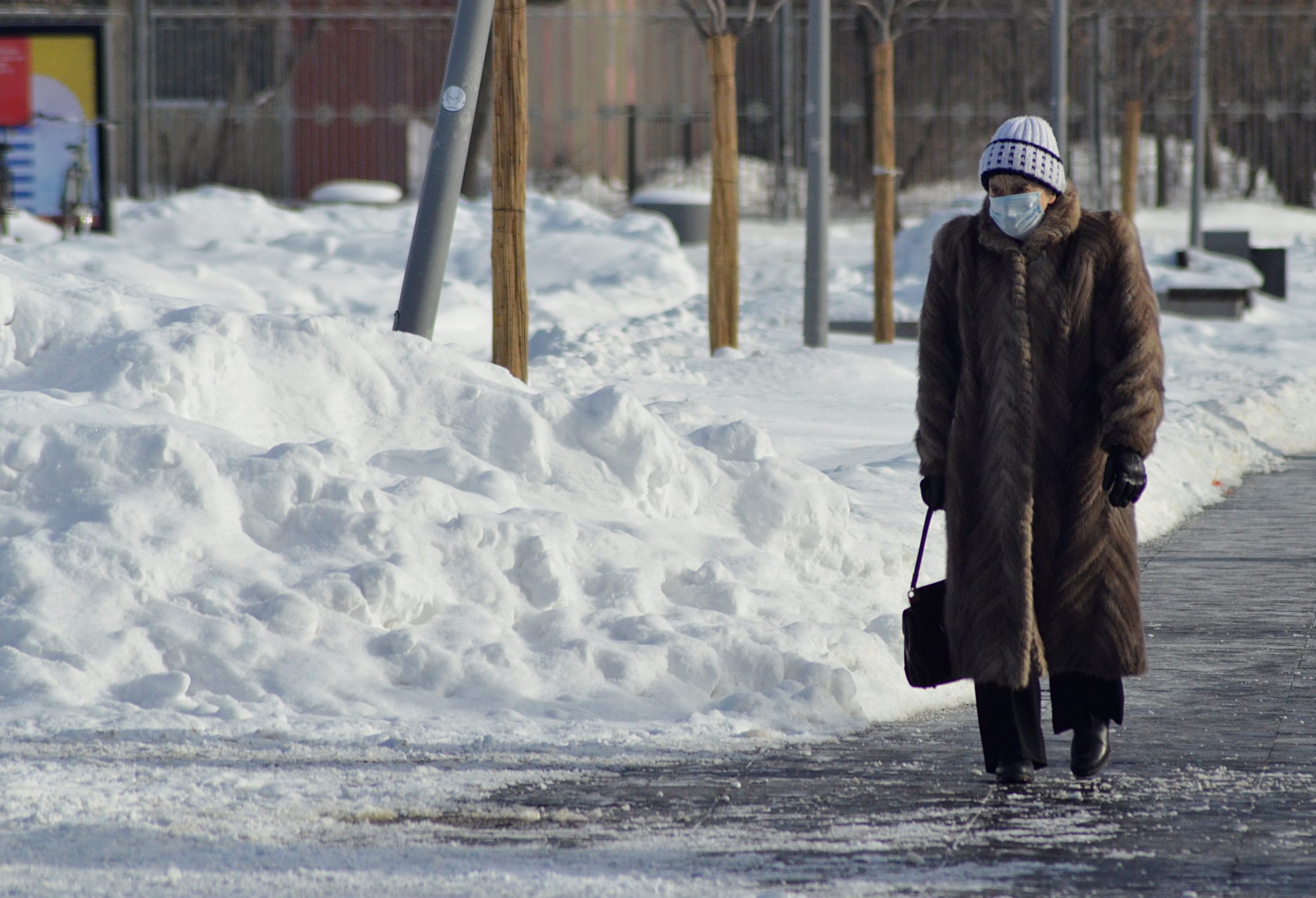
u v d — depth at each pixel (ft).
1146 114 542.98
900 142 538.06
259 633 76.64
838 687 76.64
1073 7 482.28
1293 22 540.11
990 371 63.62
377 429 97.19
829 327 302.66
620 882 52.47
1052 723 73.10
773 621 86.17
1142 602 103.86
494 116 136.46
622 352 237.45
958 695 81.30
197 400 93.86
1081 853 56.29
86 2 473.26
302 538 82.84
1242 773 66.74
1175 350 272.31
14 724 70.13
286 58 487.20
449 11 495.00
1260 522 136.26
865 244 443.73
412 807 60.85
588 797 62.54
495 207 136.87
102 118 361.10
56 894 50.93
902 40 524.52
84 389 93.15
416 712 73.82
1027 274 63.46
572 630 80.07
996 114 524.52
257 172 500.74
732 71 233.35
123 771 64.54
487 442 97.30
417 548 82.74
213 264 307.99
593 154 533.55
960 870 54.34
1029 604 62.23
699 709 75.87
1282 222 518.37
